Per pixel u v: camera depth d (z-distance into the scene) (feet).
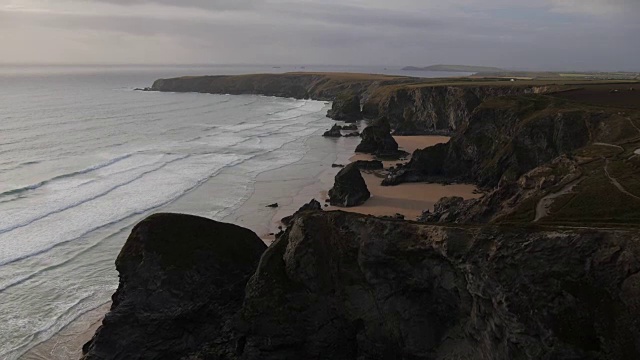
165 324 115.75
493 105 278.05
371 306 109.81
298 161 314.14
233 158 320.50
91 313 132.16
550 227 96.68
